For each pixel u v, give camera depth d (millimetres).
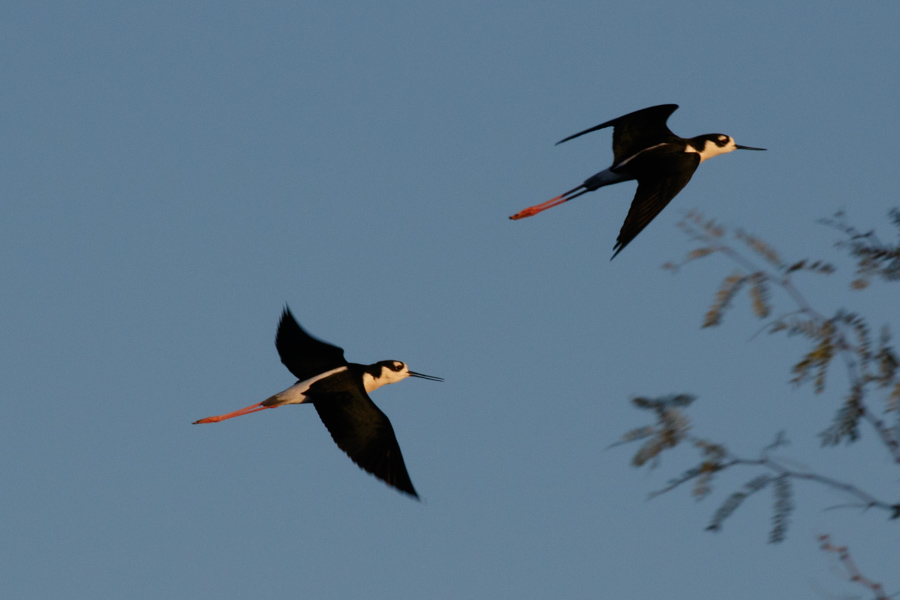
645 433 6051
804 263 6211
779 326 6145
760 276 6273
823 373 5891
